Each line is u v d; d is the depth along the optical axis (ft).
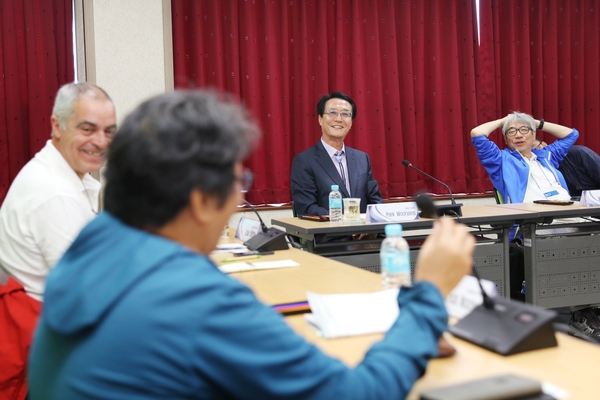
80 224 4.91
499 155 12.32
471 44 15.30
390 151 14.90
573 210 9.44
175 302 1.81
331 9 14.32
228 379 1.81
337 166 10.80
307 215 9.89
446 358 3.01
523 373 2.79
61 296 1.97
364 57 14.61
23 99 12.30
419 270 2.49
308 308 4.12
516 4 15.71
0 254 4.96
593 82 16.29
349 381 1.97
